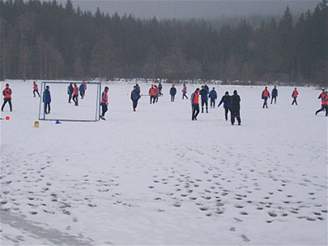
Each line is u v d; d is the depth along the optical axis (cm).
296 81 11125
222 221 934
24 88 6694
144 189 1135
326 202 1055
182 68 11619
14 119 2556
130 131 2111
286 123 2598
